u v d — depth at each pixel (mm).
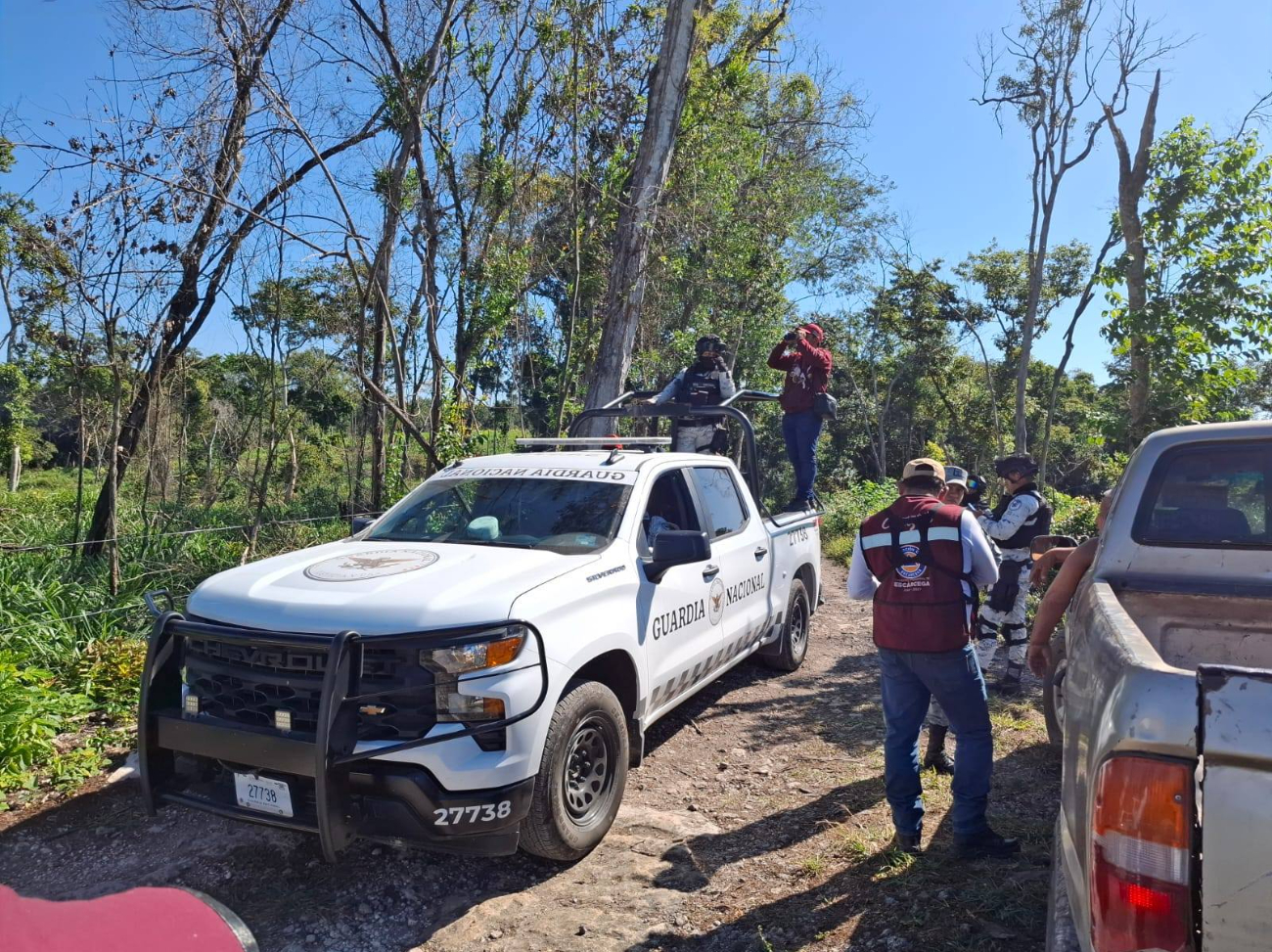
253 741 3561
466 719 3555
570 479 5215
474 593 3859
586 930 3594
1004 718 5902
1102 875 1818
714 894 3832
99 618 7156
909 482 4125
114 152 7832
